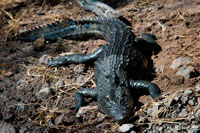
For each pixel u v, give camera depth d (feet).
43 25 41.70
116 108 27.68
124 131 26.18
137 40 36.40
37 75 35.24
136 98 30.55
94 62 35.78
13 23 44.91
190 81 30.17
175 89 29.53
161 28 38.99
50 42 41.14
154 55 35.50
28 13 46.65
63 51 38.91
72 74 34.71
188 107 27.17
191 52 33.86
